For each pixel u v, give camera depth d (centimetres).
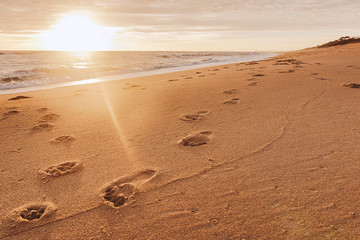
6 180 187
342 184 161
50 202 161
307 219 133
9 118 342
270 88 458
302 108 324
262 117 301
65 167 205
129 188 172
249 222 134
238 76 649
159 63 1666
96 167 202
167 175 186
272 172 181
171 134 266
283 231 126
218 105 367
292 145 220
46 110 383
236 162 199
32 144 252
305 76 566
